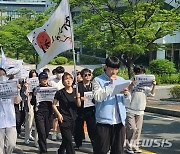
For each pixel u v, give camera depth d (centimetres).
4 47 3109
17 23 3048
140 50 1725
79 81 851
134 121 799
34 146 903
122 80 588
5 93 665
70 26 783
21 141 952
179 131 1071
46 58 836
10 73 849
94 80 577
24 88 920
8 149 685
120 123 585
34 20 2766
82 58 4244
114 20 1775
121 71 2323
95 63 4075
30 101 857
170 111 1364
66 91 726
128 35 1767
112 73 566
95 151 589
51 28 816
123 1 1761
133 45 1717
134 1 1867
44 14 2672
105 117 575
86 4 1817
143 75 780
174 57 3164
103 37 1808
